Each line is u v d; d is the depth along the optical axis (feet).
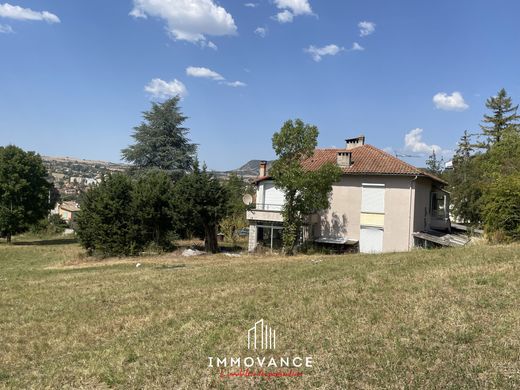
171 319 35.55
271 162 99.09
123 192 107.96
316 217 106.63
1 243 164.14
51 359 28.81
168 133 160.35
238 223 135.85
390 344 24.45
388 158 106.93
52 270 85.05
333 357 23.18
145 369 24.04
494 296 32.76
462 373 19.86
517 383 18.60
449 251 61.62
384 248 100.22
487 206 79.41
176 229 108.88
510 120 197.88
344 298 36.14
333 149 120.57
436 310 30.25
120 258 101.45
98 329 35.32
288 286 44.60
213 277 56.39
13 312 44.39
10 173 164.25
